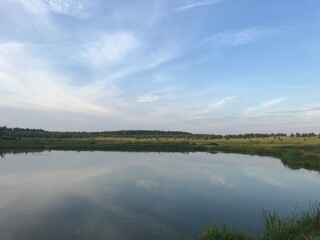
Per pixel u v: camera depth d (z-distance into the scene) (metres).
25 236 16.91
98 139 142.75
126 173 40.25
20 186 30.88
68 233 17.33
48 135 163.88
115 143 110.31
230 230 13.31
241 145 99.88
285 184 32.28
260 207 22.48
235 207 22.55
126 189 29.31
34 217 20.23
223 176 37.84
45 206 22.95
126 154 75.81
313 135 148.75
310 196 26.38
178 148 98.12
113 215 20.70
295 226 13.21
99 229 17.97
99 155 71.62
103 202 24.17
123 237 16.77
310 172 41.81
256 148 86.38
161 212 21.30
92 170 43.12
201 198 25.55
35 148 95.94
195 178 36.19
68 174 39.34
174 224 18.70
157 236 16.78
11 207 22.58
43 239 16.55
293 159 54.22
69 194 27.05
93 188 29.72
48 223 19.08
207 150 91.69
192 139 147.38
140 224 18.77
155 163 52.91
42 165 49.09
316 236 12.03
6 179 35.34
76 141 119.69
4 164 50.28
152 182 33.31
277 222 13.92
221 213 20.92
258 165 49.91
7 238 16.55
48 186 30.86
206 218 19.84
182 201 24.50
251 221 18.89
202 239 13.16
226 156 69.81
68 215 20.67
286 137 142.50
